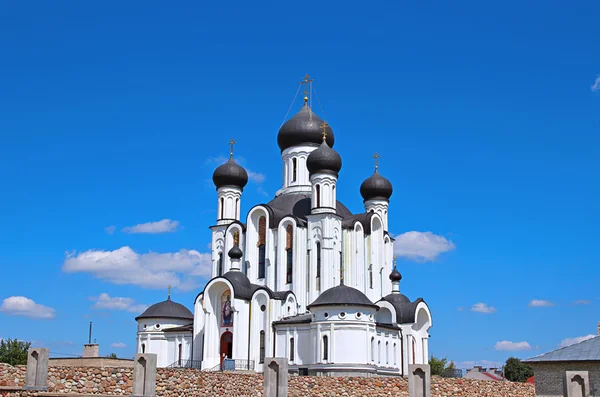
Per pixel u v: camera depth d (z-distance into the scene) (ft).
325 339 253.03
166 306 301.22
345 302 252.83
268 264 294.66
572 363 168.55
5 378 155.02
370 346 254.68
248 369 263.29
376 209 341.62
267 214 299.17
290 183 325.01
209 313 273.75
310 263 286.66
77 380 156.76
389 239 325.42
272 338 266.16
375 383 212.64
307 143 325.62
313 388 203.00
